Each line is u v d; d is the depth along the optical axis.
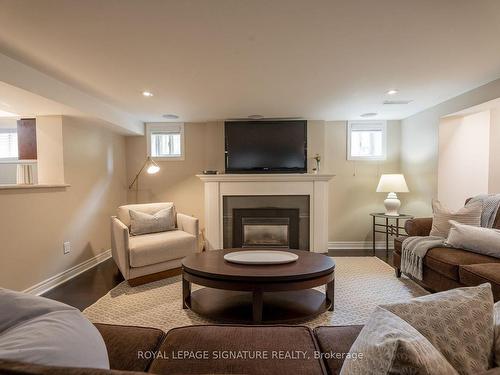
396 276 3.21
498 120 3.65
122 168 4.63
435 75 2.66
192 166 4.70
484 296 0.92
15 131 4.45
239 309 2.27
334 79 2.74
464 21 1.75
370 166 4.63
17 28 1.78
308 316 2.15
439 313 0.88
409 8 1.61
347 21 1.74
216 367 1.06
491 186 3.72
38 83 2.47
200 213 4.73
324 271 2.24
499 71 2.57
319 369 1.05
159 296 2.72
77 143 3.54
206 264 2.38
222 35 1.90
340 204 4.66
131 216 3.54
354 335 1.28
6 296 0.91
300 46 2.07
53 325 0.82
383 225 4.33
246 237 4.39
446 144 3.68
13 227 2.60
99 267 3.68
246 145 4.45
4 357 0.64
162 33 1.87
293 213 4.32
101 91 3.04
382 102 3.57
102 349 0.89
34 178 3.40
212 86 2.91
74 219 3.45
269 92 3.12
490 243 2.36
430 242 2.72
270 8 1.61
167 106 3.68
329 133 4.62
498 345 0.83
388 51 2.16
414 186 4.21
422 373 0.63
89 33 1.85
